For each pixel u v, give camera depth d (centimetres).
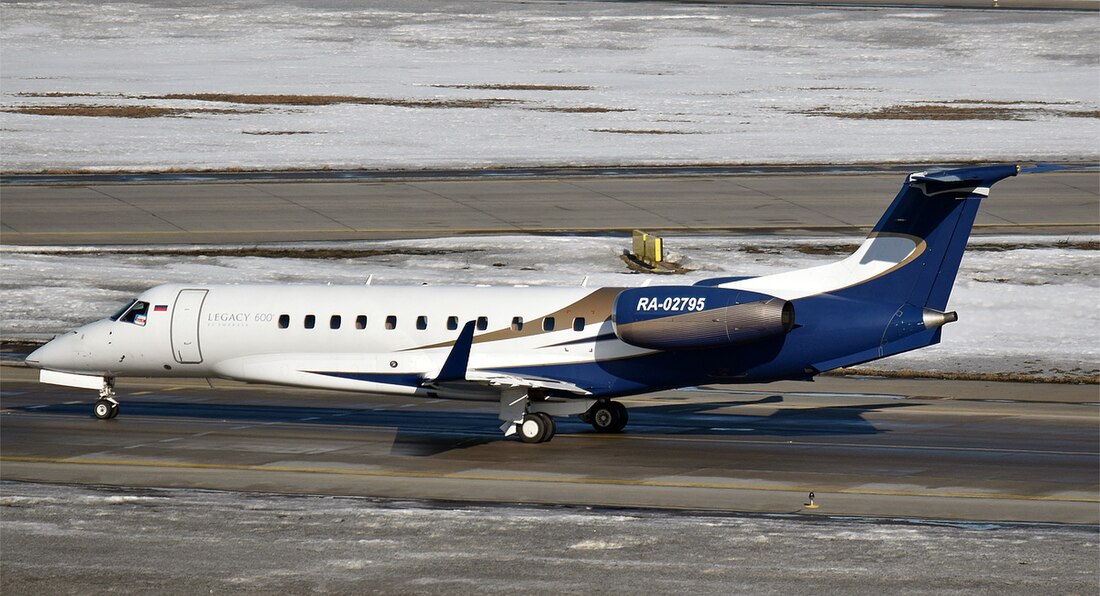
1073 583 6575
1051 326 16738
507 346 10912
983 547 7300
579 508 8438
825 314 10381
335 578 6706
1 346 16162
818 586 6531
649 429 11456
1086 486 9081
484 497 8800
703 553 7169
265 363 11419
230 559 7069
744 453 10306
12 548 7288
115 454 10331
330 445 10719
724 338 10212
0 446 10650
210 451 10456
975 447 10519
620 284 18800
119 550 7250
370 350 11144
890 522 8019
